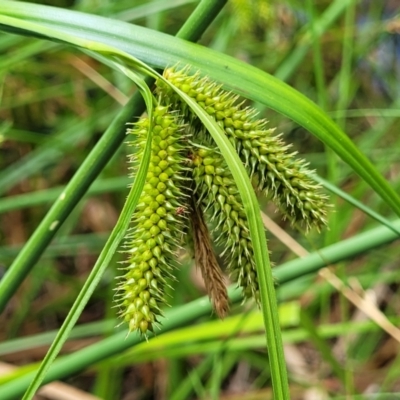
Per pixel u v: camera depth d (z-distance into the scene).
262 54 0.58
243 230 0.22
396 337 0.35
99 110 0.53
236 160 0.21
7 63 0.35
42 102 0.58
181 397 0.41
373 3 0.57
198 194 0.22
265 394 0.45
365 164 0.24
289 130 0.57
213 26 0.58
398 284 0.56
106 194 0.59
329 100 0.59
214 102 0.22
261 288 0.20
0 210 0.43
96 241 0.49
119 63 0.22
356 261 0.55
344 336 0.46
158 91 0.22
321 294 0.47
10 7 0.23
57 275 0.51
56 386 0.37
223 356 0.40
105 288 0.53
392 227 0.27
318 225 0.22
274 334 0.20
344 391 0.46
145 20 0.56
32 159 0.48
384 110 0.43
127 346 0.29
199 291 0.52
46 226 0.25
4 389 0.29
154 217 0.21
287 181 0.22
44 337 0.40
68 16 0.23
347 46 0.43
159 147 0.21
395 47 0.58
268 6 0.39
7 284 0.26
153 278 0.21
